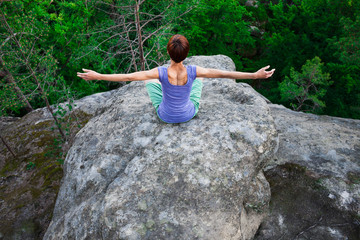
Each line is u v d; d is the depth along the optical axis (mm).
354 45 9586
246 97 4004
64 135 7281
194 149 3154
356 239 3463
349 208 3709
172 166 3059
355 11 12219
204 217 2777
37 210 5734
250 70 17250
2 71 8008
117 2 9945
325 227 3623
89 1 10219
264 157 3252
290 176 4207
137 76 2455
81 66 11938
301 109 14031
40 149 7164
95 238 2850
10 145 7438
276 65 14734
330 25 12953
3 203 5938
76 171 3666
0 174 6691
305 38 13336
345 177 4039
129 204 2848
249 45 17750
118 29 11547
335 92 12625
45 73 7258
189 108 3248
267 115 3568
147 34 11055
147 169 3098
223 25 14039
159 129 3500
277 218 3801
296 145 4695
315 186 4004
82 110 8016
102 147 3668
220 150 3141
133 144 3469
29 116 8422
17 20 7152
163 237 2635
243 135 3271
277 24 15414
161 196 2871
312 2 14336
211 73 2584
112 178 3299
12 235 5316
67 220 3291
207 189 2893
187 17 12562
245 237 3371
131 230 2674
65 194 3680
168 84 2662
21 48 6727
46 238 3459
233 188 2953
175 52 2322
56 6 11531
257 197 3504
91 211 3033
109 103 4707
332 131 5145
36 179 6402
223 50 15078
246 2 18922
